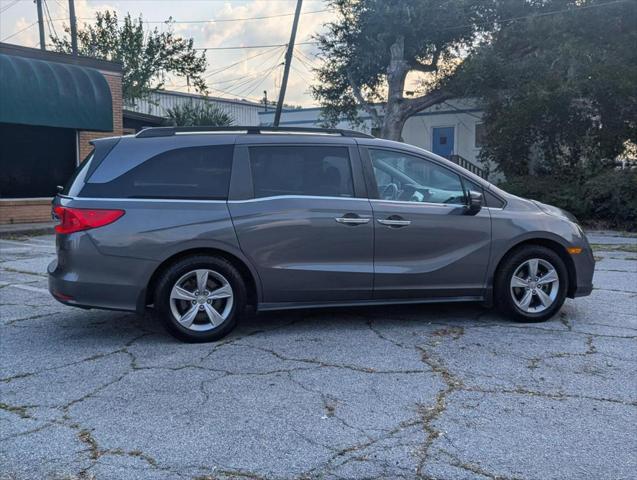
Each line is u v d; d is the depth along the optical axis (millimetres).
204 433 3834
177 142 5641
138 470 3406
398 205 5918
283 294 5715
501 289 6172
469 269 6059
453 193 6148
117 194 5430
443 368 4934
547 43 21062
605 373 4832
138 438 3779
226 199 5598
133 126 24047
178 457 3543
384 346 5500
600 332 5945
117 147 5574
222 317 5633
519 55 22656
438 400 4309
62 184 16906
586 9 20438
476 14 23234
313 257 5719
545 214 6312
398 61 24078
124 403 4297
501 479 3295
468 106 26562
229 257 5625
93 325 6328
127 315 6719
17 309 7031
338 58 26125
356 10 24500
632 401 4297
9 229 14625
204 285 5578
